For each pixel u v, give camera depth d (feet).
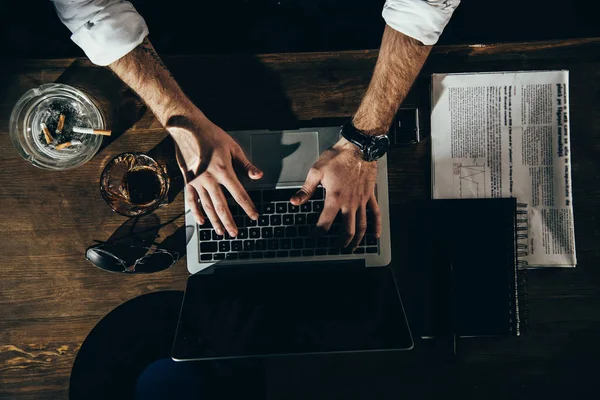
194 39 4.48
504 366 3.26
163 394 3.15
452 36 4.52
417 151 3.31
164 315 3.25
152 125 3.25
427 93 3.31
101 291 3.25
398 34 3.03
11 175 3.22
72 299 3.24
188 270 3.16
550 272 3.29
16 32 4.37
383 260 3.13
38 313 3.23
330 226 3.10
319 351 2.73
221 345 2.75
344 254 3.11
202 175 3.12
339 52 3.26
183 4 4.46
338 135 3.21
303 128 3.21
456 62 3.29
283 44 4.46
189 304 2.90
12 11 4.37
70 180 3.24
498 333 3.09
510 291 3.09
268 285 2.99
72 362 3.22
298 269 3.13
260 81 3.29
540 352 3.26
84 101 3.12
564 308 3.28
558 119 3.24
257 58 3.28
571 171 3.31
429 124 3.30
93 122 3.14
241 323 2.81
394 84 3.08
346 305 2.87
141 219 3.26
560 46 3.24
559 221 3.26
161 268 3.17
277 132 3.19
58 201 3.24
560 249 3.26
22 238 3.23
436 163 3.27
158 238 3.26
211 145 3.14
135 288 3.26
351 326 2.78
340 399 3.24
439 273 3.18
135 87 3.08
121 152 3.24
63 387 3.22
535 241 3.28
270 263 3.14
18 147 3.09
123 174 3.22
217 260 3.11
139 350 3.23
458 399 3.25
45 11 4.37
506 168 3.27
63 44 4.38
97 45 2.80
